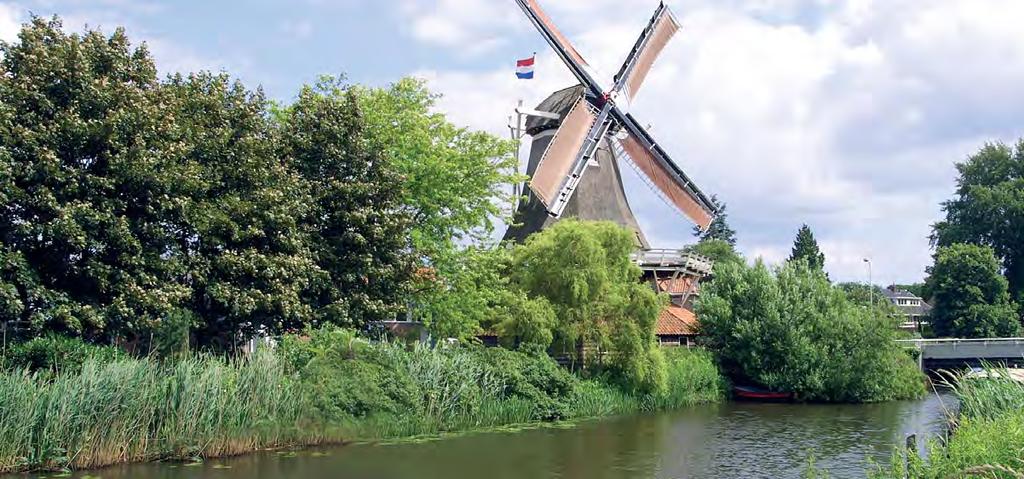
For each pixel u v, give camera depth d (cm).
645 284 3781
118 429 2008
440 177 3259
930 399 4594
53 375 2081
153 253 2319
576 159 4606
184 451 2098
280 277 2548
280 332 2719
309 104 2958
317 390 2447
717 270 4869
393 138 3253
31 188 2136
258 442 2264
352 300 2778
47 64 2208
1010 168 8200
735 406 4062
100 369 2028
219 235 2536
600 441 2712
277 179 2664
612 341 3625
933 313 7162
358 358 2692
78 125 2158
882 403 4338
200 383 2147
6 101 2145
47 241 2195
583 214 4747
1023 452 1130
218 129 2575
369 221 2844
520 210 4891
